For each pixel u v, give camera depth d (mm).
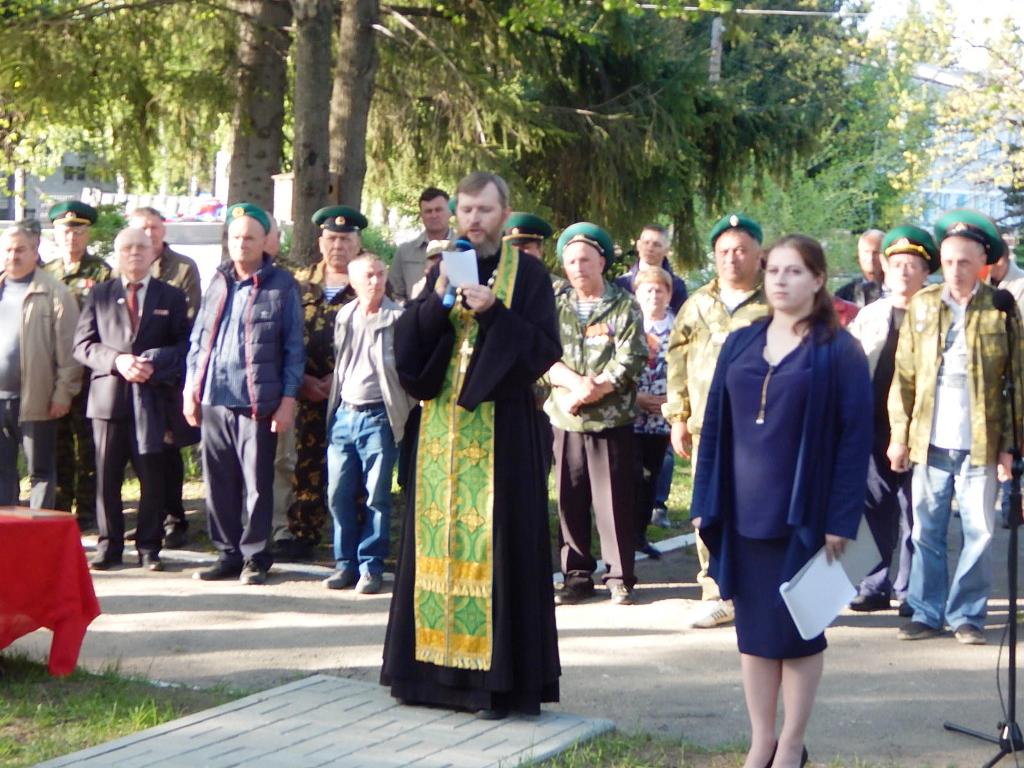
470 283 5309
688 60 15500
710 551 4883
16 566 6020
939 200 33844
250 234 8219
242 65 13391
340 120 11977
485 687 5492
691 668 6555
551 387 8008
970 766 5254
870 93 30766
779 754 4766
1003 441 6883
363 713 5590
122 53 12672
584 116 14914
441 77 13414
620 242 15641
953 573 9109
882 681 6363
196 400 8281
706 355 7434
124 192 17938
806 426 4645
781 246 4758
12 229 8758
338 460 8133
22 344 8695
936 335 7000
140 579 8375
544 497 5637
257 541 8266
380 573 8109
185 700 5938
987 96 24625
